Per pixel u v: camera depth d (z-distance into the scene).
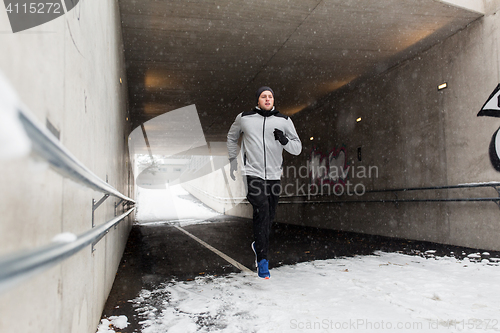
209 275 3.72
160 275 3.82
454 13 5.12
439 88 5.97
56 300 1.21
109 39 3.27
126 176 7.07
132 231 9.78
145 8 5.02
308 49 6.60
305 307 2.46
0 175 0.72
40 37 1.03
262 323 2.18
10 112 0.40
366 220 8.06
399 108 7.07
